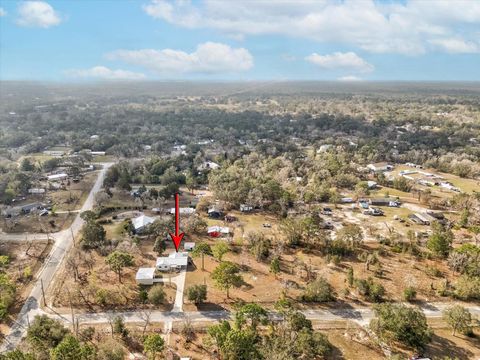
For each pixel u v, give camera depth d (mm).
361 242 99250
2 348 60156
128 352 58750
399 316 60531
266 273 83812
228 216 117812
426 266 87250
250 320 65250
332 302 73000
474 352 59594
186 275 82875
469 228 108312
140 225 105125
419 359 56469
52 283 79375
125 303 72188
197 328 64688
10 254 92188
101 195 130500
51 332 58688
